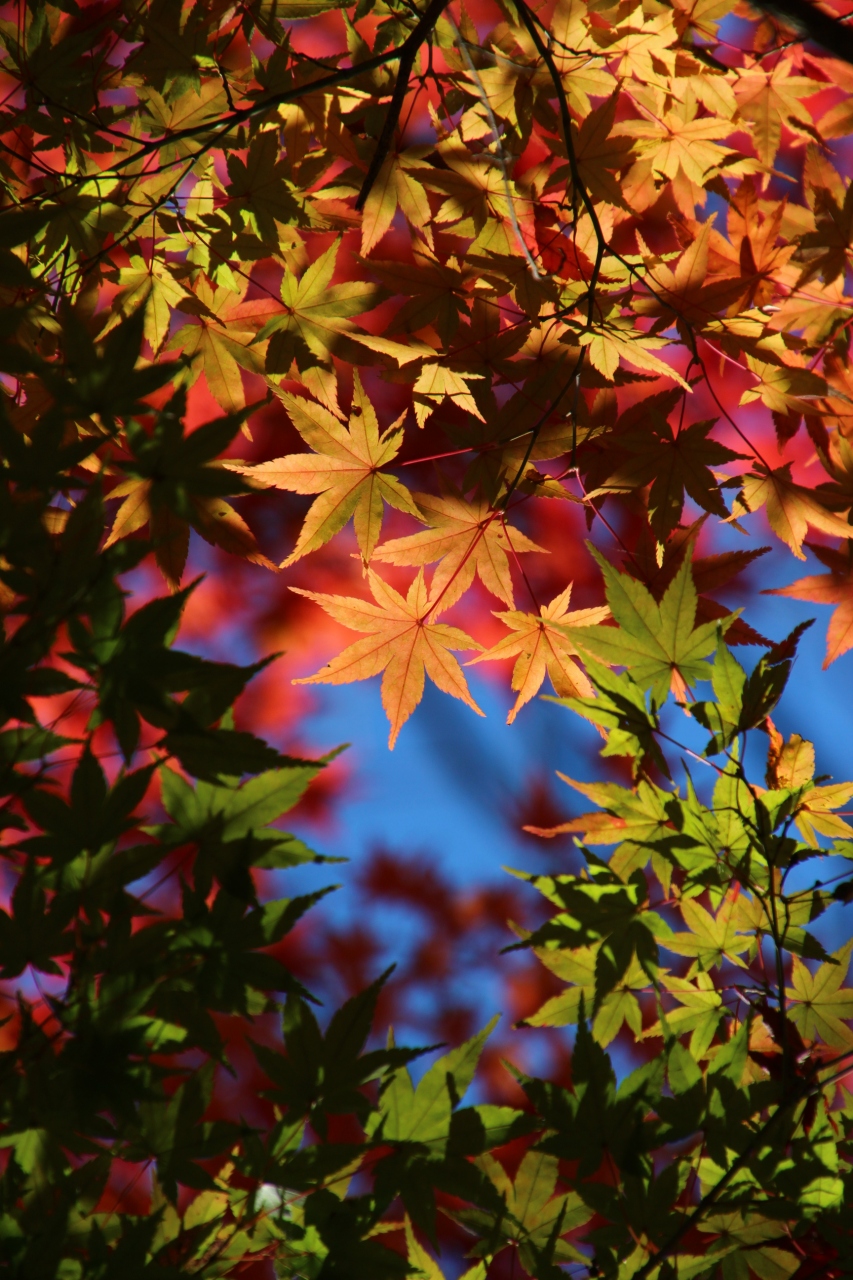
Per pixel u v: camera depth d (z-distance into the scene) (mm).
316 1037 1694
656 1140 1711
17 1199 1685
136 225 1815
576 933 1731
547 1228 1712
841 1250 1713
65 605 1628
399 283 1828
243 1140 1690
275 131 1812
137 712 1640
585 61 1829
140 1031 1660
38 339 1812
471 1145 1701
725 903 1745
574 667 1836
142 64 1812
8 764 1606
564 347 1837
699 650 1746
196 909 1685
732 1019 1765
